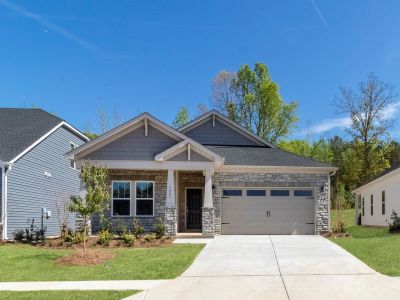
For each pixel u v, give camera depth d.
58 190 27.41
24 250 17.17
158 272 13.03
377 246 17.12
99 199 16.05
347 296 10.41
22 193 22.94
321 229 23.73
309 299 10.23
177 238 21.02
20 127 25.80
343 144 53.84
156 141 22.27
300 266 13.77
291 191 24.06
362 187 33.88
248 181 23.86
